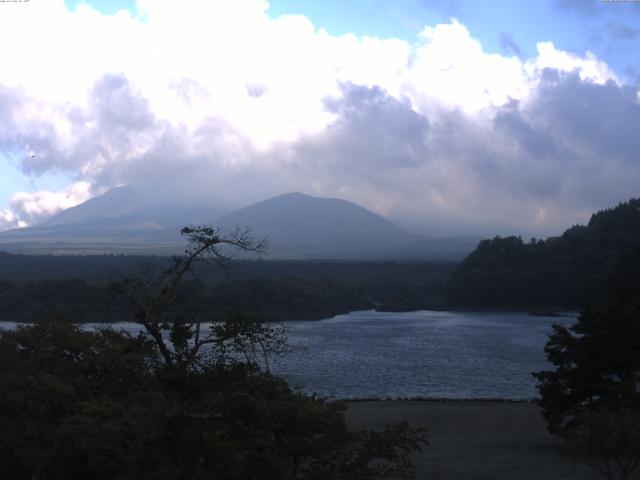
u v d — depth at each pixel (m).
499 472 24.39
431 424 34.75
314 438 14.56
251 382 12.59
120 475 12.38
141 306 12.19
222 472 11.56
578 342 29.16
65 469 17.28
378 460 25.84
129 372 16.97
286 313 121.12
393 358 68.69
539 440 30.67
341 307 150.25
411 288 177.12
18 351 20.38
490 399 44.84
